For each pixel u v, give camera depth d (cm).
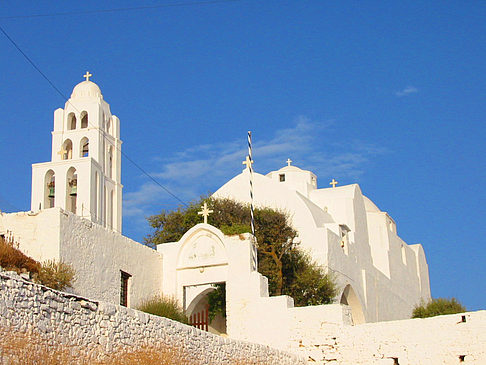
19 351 1903
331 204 5344
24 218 3084
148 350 2419
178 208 4941
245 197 4884
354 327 3356
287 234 4434
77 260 3141
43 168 5306
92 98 5791
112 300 3372
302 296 4172
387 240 5941
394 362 3206
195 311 4144
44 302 2036
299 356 3391
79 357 2114
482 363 3014
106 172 5725
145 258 3734
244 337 3612
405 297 6134
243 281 3716
